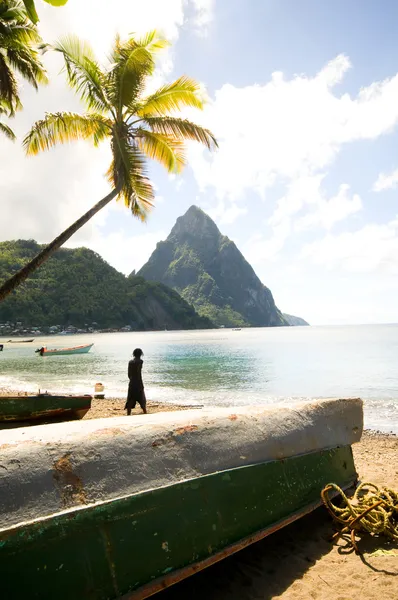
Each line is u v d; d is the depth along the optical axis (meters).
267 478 3.32
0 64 12.15
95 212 10.08
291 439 3.72
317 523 3.93
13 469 2.22
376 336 100.19
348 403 4.57
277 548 3.50
